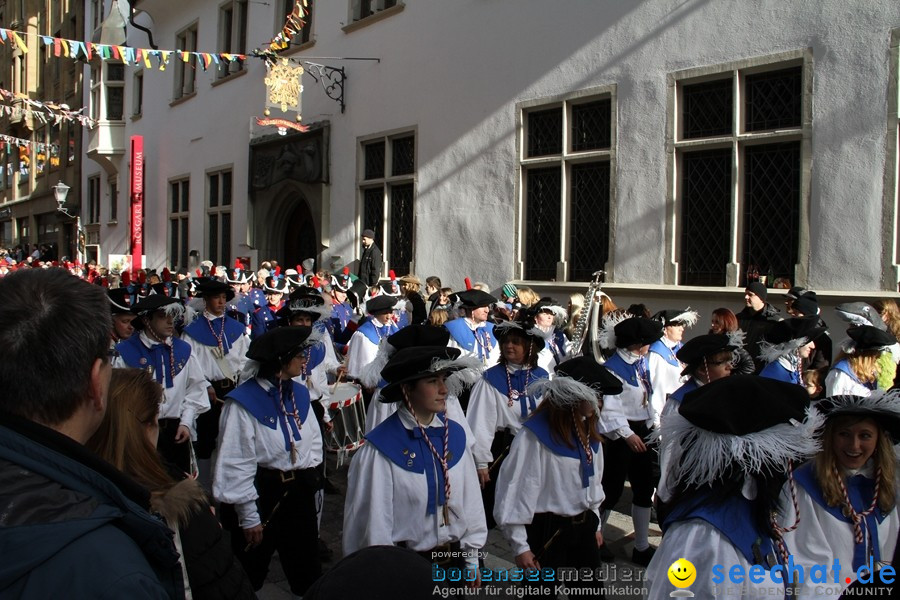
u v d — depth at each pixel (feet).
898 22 26.12
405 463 11.12
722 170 31.40
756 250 30.32
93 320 5.08
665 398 18.80
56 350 4.81
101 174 90.07
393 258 46.98
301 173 53.83
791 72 29.37
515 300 30.17
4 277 5.16
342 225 50.57
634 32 33.71
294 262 58.39
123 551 4.53
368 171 49.19
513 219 38.78
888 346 18.17
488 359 24.14
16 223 123.65
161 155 75.46
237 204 62.64
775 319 24.17
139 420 8.44
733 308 29.91
